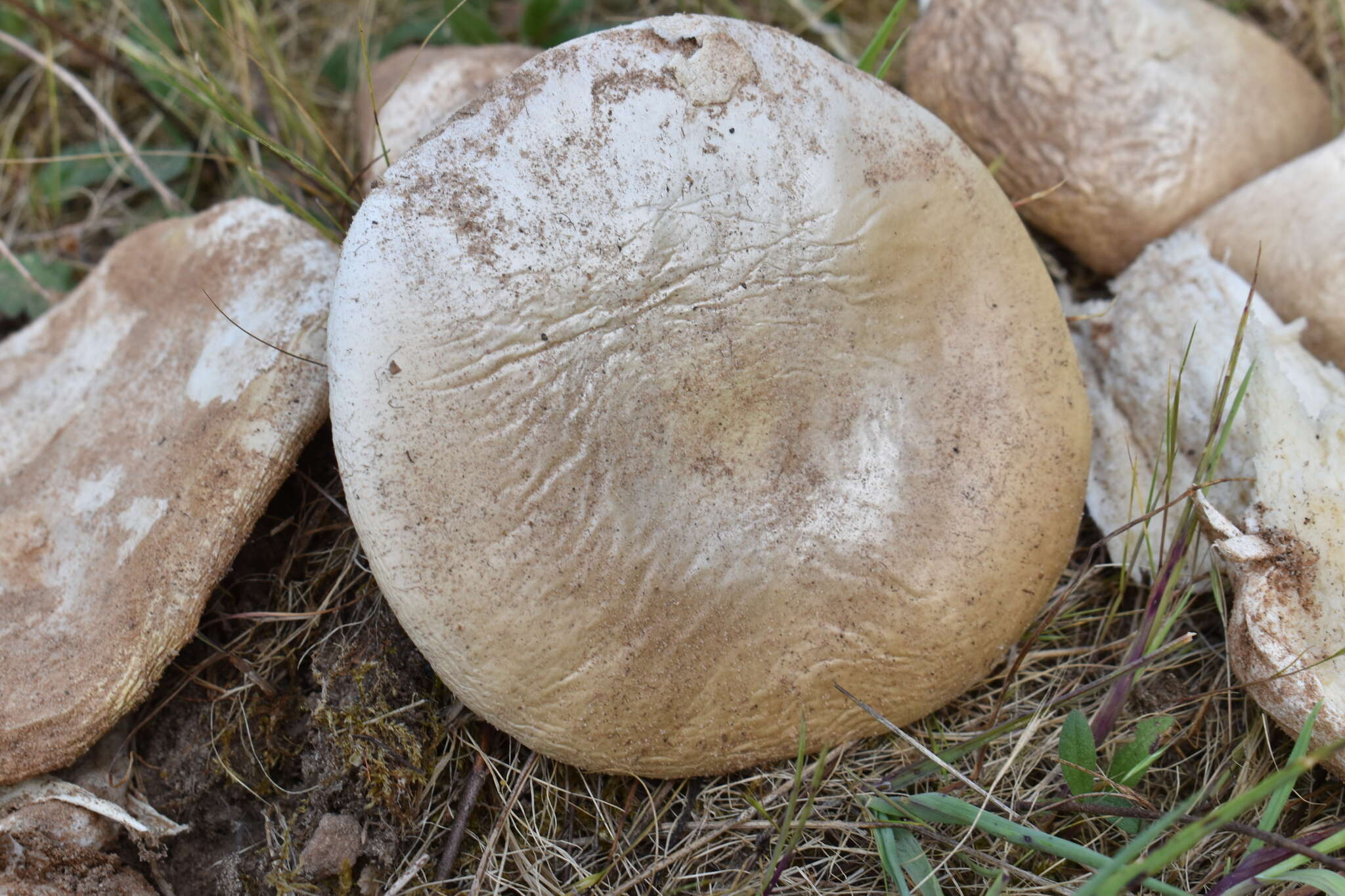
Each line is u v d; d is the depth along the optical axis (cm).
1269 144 36
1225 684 32
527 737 30
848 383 31
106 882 30
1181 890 28
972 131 37
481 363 28
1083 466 32
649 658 30
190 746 32
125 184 40
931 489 31
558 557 29
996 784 31
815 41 42
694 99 29
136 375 33
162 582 30
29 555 32
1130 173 35
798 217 30
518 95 29
